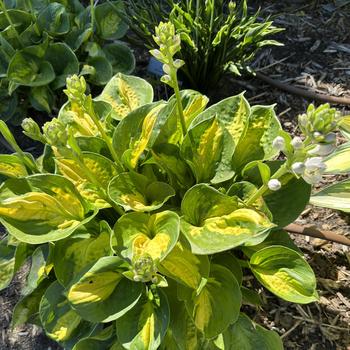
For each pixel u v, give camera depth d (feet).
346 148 1.82
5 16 2.33
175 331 1.44
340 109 2.40
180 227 1.38
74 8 2.50
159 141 1.59
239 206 1.37
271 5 2.92
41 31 2.35
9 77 2.19
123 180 1.51
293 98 2.47
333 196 1.76
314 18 2.83
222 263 1.56
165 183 1.55
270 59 2.64
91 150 1.60
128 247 1.36
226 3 2.84
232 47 2.34
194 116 1.63
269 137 1.57
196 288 1.36
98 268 1.39
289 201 1.52
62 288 1.54
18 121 2.38
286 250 1.44
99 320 1.34
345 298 1.81
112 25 2.45
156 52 1.34
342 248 1.94
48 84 2.30
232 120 1.63
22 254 1.60
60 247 1.50
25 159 1.63
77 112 1.57
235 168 1.61
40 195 1.44
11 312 1.86
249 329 1.51
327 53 2.64
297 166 1.12
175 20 2.12
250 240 1.39
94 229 1.56
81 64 2.36
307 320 1.76
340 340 1.72
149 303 1.44
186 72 2.33
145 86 1.84
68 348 1.55
